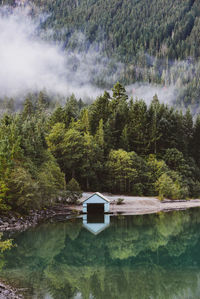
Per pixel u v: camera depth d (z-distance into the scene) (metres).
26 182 57.69
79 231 58.53
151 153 137.50
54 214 72.44
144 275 35.47
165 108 166.25
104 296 28.77
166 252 46.59
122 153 113.50
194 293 30.38
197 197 121.25
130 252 46.59
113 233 58.41
